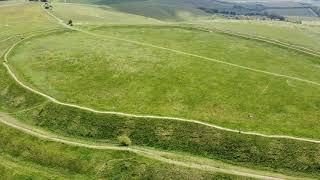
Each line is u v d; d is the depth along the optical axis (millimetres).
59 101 88688
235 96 89688
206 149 73438
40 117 84750
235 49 123750
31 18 164000
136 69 103375
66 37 132625
